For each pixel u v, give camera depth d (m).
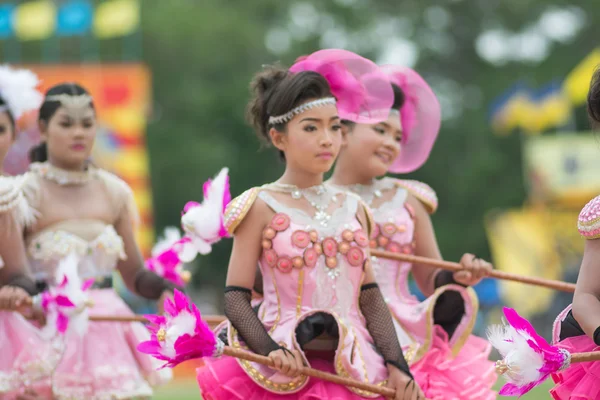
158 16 103.88
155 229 98.50
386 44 117.75
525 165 99.12
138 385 20.91
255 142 104.06
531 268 76.44
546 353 14.09
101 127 71.44
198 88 103.81
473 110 107.69
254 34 108.19
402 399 15.98
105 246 21.59
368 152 19.67
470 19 117.06
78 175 21.86
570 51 108.81
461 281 19.20
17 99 21.55
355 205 17.02
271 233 16.36
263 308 16.64
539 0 112.75
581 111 96.19
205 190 18.20
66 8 72.62
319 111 16.30
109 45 103.75
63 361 20.38
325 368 16.36
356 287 16.64
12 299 20.11
